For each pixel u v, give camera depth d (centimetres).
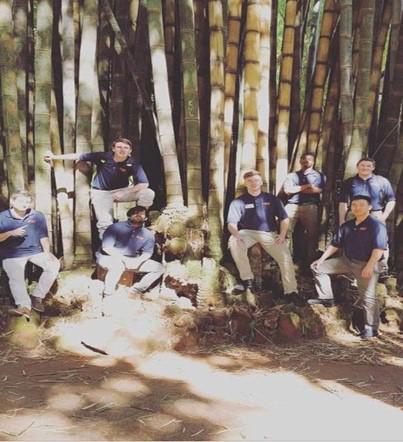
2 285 486
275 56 599
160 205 602
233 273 521
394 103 585
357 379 379
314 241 569
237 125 591
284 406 329
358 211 464
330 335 486
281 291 524
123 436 284
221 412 317
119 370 382
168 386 355
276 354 431
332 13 579
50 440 277
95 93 550
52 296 477
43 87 491
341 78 545
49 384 351
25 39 512
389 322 516
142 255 477
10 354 406
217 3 518
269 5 524
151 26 502
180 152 557
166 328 438
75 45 548
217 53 522
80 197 514
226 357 420
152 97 596
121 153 481
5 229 440
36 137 496
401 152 575
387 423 310
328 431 297
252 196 490
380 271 482
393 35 589
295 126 624
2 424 292
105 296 459
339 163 627
